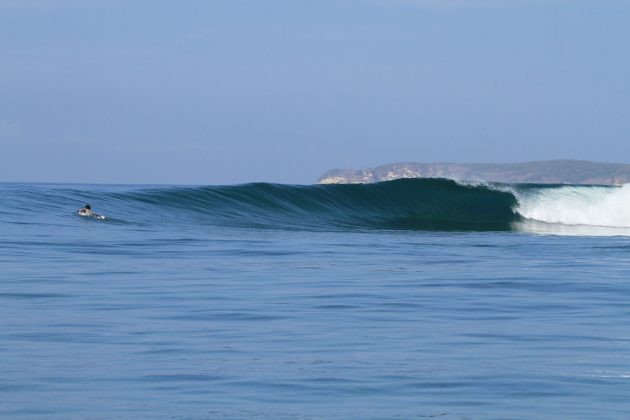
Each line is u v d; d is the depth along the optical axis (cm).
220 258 2806
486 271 2520
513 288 2134
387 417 996
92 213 4284
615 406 1041
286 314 1700
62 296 1900
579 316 1706
